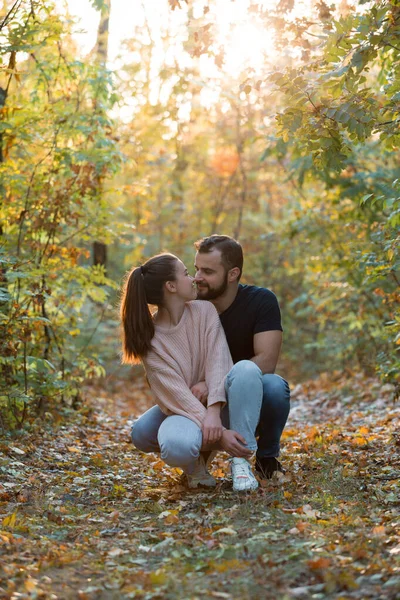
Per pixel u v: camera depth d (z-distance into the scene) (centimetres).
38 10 588
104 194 715
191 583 264
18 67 682
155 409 409
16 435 535
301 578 264
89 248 1162
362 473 423
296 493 380
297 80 420
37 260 644
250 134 1250
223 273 400
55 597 255
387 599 239
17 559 289
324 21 445
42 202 625
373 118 417
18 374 589
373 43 396
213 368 382
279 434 402
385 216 776
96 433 625
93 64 679
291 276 1415
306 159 767
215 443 390
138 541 318
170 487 412
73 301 702
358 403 810
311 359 1344
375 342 940
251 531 316
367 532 307
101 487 414
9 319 550
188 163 1464
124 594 260
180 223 1545
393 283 820
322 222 941
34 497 383
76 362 695
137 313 384
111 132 692
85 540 317
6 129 608
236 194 1473
